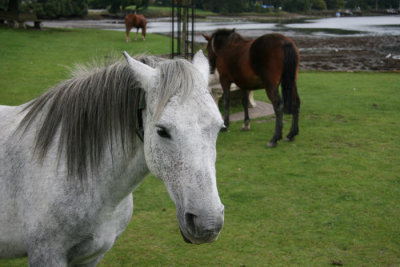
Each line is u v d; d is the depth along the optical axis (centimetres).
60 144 193
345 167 561
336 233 385
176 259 344
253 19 5703
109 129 192
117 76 192
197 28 3356
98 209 195
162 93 160
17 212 197
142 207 439
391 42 2512
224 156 606
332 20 5784
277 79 640
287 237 378
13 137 204
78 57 1445
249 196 466
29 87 980
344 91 1101
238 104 965
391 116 847
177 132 155
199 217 150
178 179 156
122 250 356
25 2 3678
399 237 378
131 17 1964
